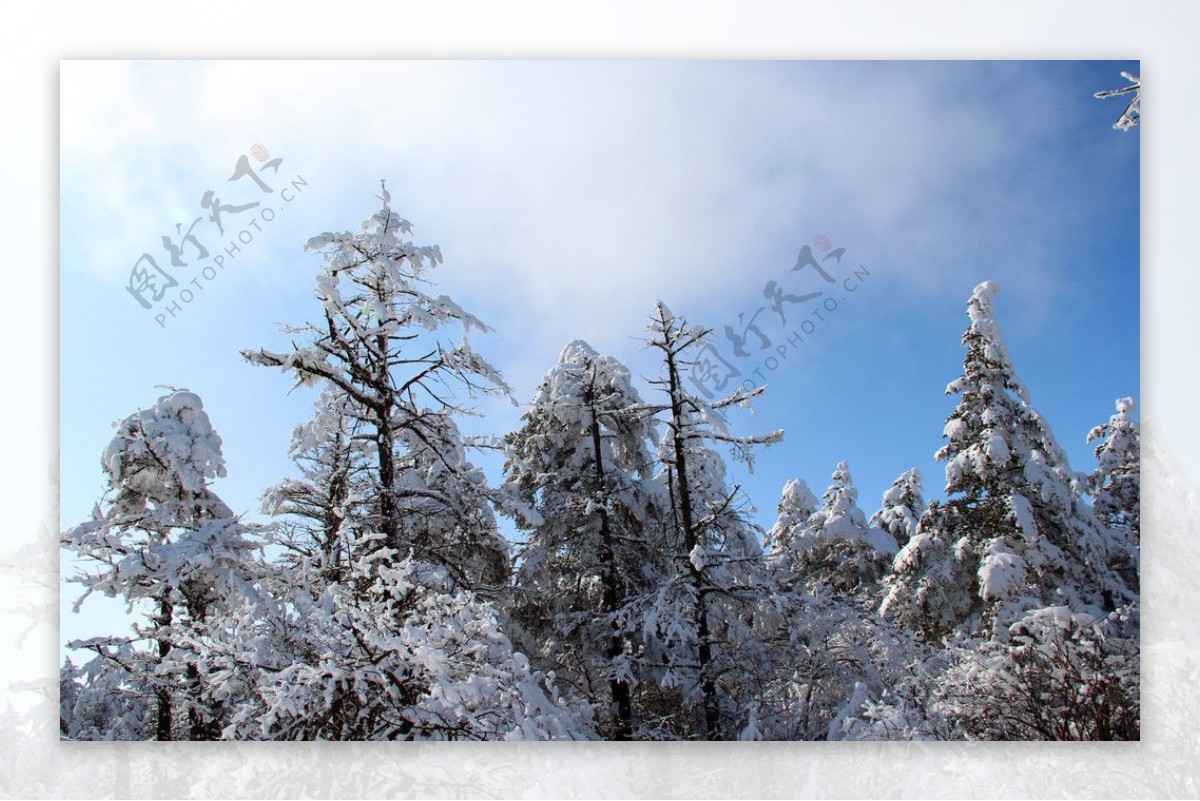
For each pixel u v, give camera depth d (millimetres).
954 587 10344
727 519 9695
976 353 10297
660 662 8508
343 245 7391
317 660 5332
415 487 8516
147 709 6285
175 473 7113
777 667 8266
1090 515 8875
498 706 5316
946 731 6109
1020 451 9883
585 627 9539
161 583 6176
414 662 5000
